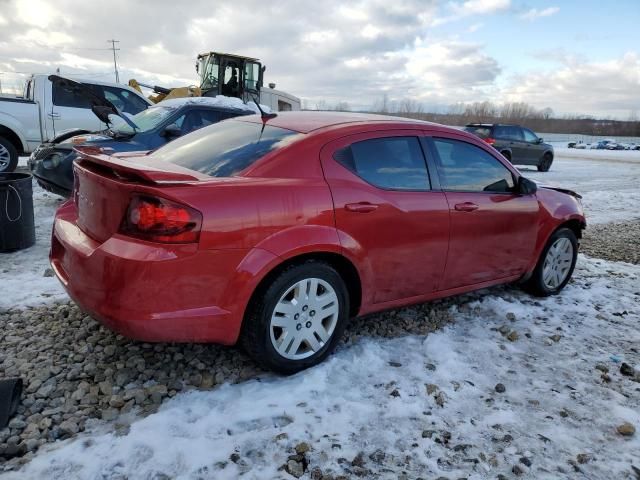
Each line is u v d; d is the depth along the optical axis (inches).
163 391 116.5
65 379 120.3
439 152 153.7
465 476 97.3
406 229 140.0
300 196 121.2
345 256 129.0
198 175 119.4
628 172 807.7
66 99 400.8
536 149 732.7
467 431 110.3
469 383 129.1
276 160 124.4
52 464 93.0
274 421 109.5
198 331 111.6
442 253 150.9
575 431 112.7
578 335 162.1
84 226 121.7
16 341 135.7
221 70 582.6
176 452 97.7
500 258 169.5
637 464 103.5
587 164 948.6
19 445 97.0
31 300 161.8
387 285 141.6
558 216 184.5
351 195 129.5
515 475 98.6
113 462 94.3
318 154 129.1
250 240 113.3
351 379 127.2
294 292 123.9
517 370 137.5
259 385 122.3
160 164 128.7
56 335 140.3
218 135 149.2
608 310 185.0
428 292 153.5
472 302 182.5
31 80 412.2
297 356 127.1
